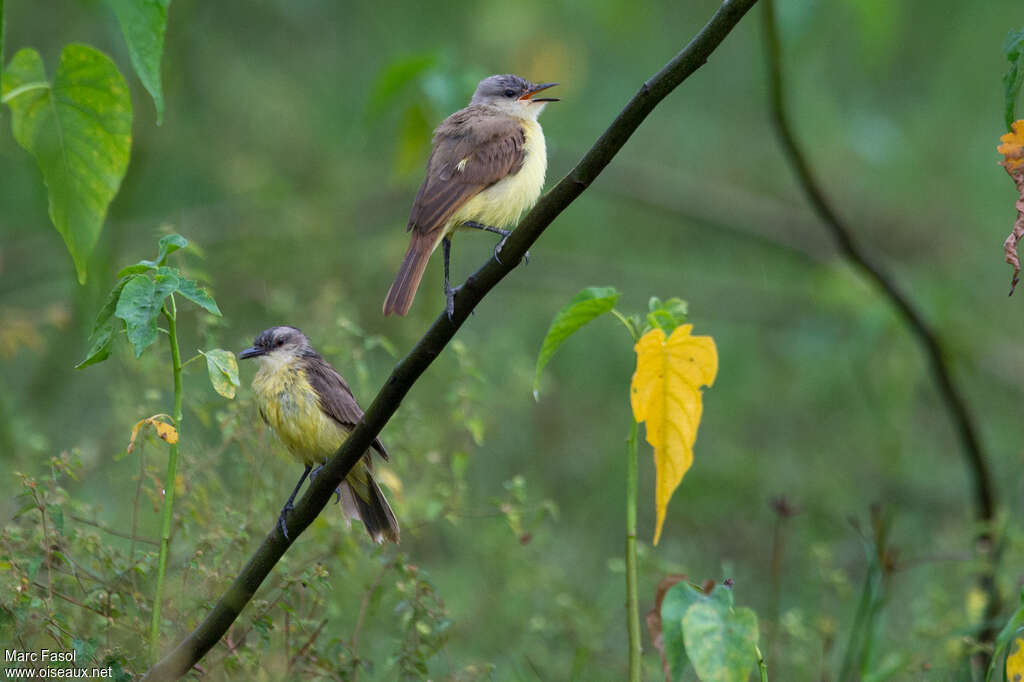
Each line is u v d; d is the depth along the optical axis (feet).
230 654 24.18
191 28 57.62
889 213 65.51
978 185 64.03
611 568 31.86
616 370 58.80
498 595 35.50
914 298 53.62
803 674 31.89
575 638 33.60
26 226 57.11
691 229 68.90
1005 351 60.44
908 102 63.05
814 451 53.98
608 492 49.90
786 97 38.88
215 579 24.95
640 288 63.77
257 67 60.80
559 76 58.08
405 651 25.55
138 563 24.34
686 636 19.88
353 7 63.00
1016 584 33.73
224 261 52.90
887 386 53.36
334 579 27.43
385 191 61.36
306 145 60.34
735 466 51.01
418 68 41.63
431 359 21.17
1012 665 22.12
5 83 21.65
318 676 24.77
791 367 59.21
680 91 67.46
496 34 57.77
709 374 21.59
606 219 68.23
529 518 37.68
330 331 32.68
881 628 34.12
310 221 54.44
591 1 55.21
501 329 55.93
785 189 65.31
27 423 38.06
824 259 60.18
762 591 42.88
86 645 22.35
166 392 32.42
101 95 21.98
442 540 39.32
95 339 20.59
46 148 22.15
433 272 50.60
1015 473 51.72
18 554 24.02
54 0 54.70
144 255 52.26
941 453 54.49
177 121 56.29
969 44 61.41
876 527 32.14
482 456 47.67
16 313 41.63
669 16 63.82
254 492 28.45
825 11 52.44
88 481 35.29
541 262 63.87
